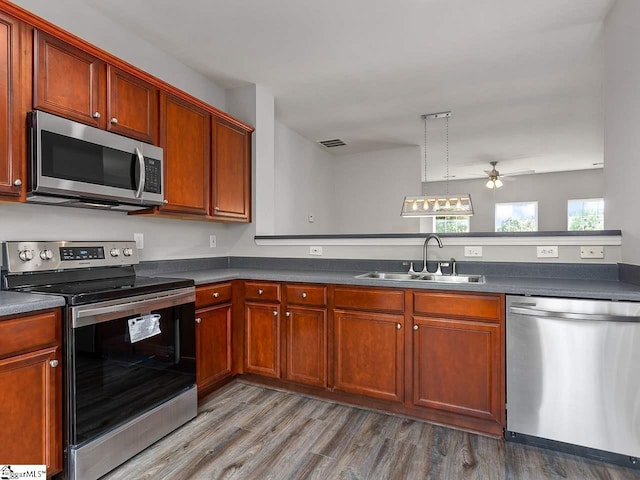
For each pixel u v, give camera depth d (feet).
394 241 9.20
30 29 5.62
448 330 6.92
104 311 5.56
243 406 7.95
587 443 5.90
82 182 6.13
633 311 5.59
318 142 17.61
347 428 7.01
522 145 18.02
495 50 9.30
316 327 8.17
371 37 8.72
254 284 8.89
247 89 11.27
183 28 8.34
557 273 7.75
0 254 6.02
